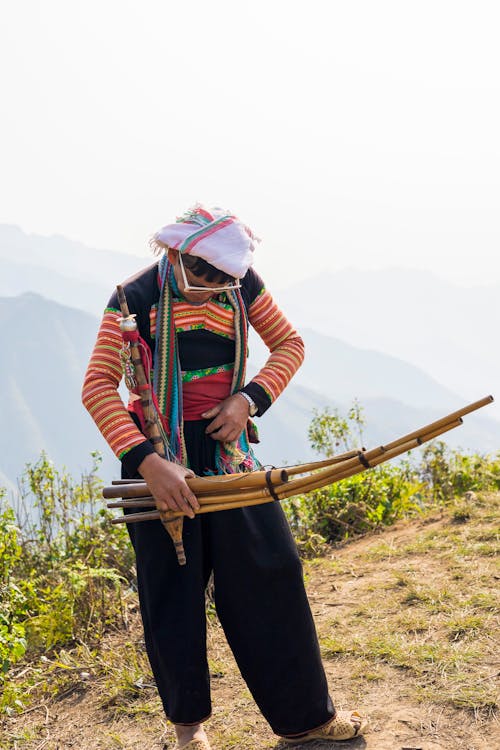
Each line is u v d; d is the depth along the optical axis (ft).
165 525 8.82
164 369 8.98
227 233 8.59
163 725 11.30
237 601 9.27
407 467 23.44
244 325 9.32
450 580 14.29
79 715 12.11
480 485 22.89
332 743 9.77
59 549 19.19
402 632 12.49
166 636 9.13
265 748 10.11
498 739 9.43
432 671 11.09
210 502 8.64
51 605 15.96
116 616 15.58
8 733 11.81
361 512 20.43
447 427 7.85
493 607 12.76
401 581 14.62
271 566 9.17
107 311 9.18
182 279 8.80
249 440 9.71
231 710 11.18
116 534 18.78
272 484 8.43
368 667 11.54
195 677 9.09
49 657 14.55
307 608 9.45
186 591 9.12
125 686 12.42
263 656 9.28
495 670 10.85
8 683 13.25
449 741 9.53
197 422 9.21
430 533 17.37
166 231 8.68
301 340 10.02
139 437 8.71
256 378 9.48
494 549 15.40
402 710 10.30
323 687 9.54
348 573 15.87
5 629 14.07
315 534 19.34
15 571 18.24
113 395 8.88
